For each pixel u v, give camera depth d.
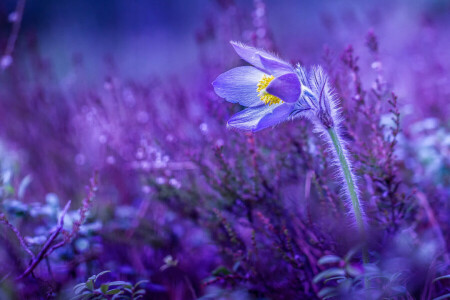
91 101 0.81
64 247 0.62
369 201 0.64
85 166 0.78
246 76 0.57
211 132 0.72
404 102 0.74
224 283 0.63
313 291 0.60
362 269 0.57
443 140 0.68
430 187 0.67
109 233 0.68
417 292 0.58
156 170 0.70
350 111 0.65
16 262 0.60
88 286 0.55
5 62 0.82
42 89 0.85
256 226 0.64
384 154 0.61
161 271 0.66
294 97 0.55
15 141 0.81
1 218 0.58
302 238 0.63
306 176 0.66
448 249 0.61
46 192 0.77
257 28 0.78
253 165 0.65
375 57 0.66
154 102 0.81
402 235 0.61
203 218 0.68
